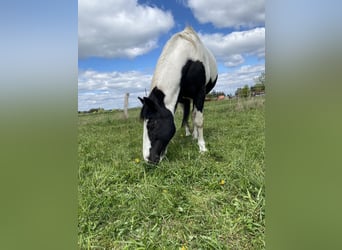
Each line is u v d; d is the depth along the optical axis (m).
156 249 1.90
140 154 3.92
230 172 2.93
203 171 3.11
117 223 2.20
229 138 4.48
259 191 2.32
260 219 2.04
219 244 1.85
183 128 5.62
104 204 2.44
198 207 2.38
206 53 4.47
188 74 3.86
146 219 2.25
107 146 4.55
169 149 4.03
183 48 3.80
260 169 2.77
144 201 2.48
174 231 2.10
